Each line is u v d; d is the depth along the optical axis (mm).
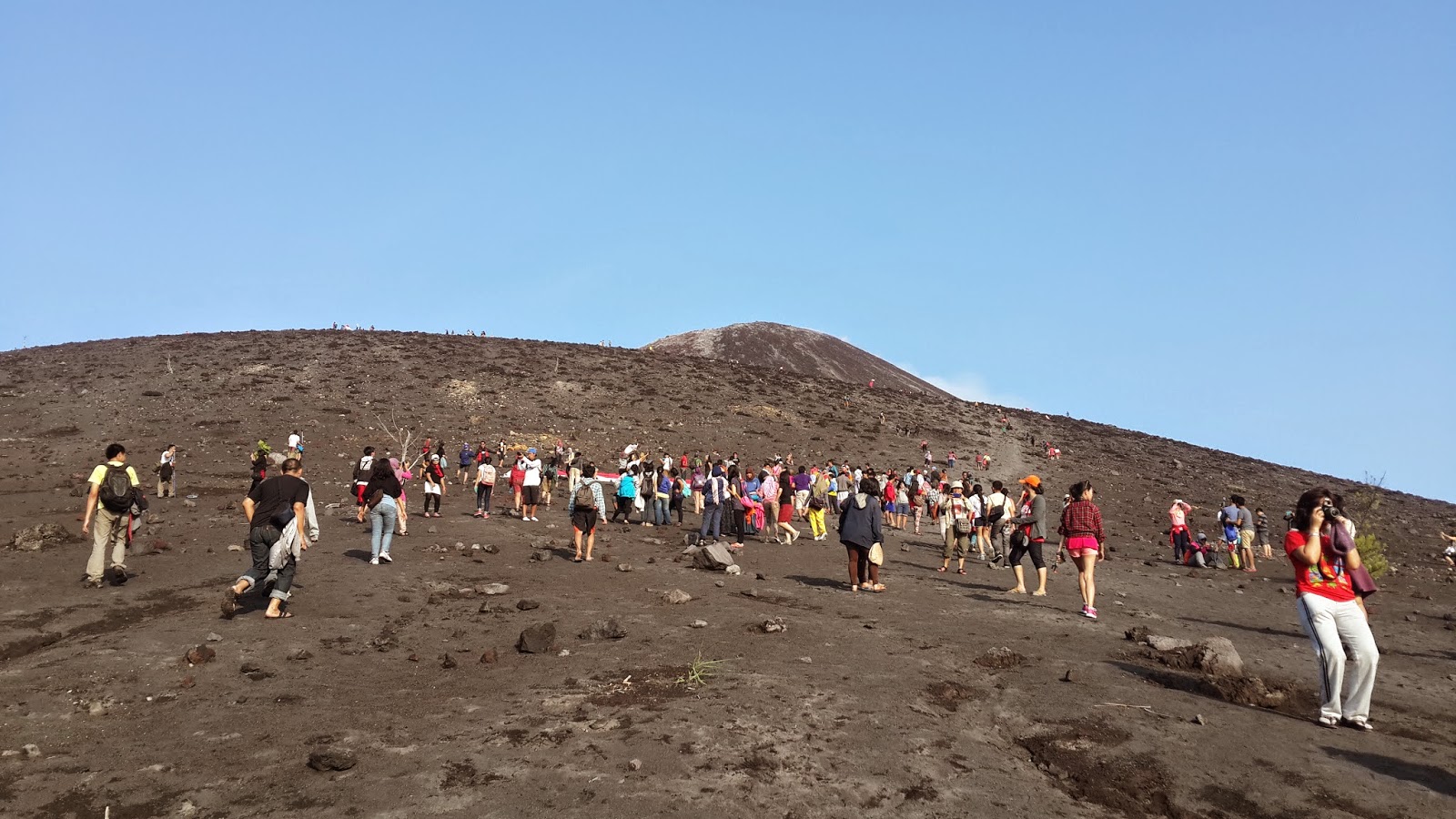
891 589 13656
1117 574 18328
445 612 10102
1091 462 59094
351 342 68250
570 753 5539
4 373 52688
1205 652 8312
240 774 5070
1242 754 5887
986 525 18922
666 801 4863
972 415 74062
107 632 8492
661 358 77000
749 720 6281
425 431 44562
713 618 10148
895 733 6188
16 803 4617
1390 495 60688
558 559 15273
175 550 13680
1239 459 75250
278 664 7484
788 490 20984
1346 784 5402
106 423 41281
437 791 4898
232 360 58562
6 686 6566
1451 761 5898
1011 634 9984
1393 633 12141
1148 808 5219
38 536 13344
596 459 42719
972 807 5047
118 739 5617
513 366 64312
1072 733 6344
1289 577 19266
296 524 9359
